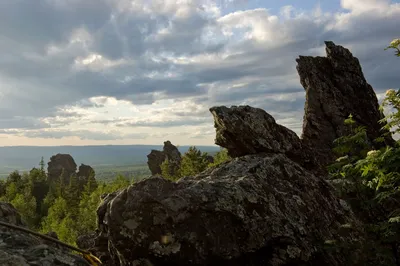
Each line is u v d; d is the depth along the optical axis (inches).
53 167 7165.4
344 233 406.0
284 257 358.0
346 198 454.0
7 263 160.9
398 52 292.4
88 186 4960.6
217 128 603.8
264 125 546.3
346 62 1026.1
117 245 332.8
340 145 436.5
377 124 929.5
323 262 370.3
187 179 454.0
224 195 363.9
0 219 258.5
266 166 459.8
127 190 352.2
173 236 324.5
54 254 184.7
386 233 324.2
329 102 956.0
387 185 314.2
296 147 566.9
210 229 337.7
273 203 392.8
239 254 340.8
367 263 349.1
